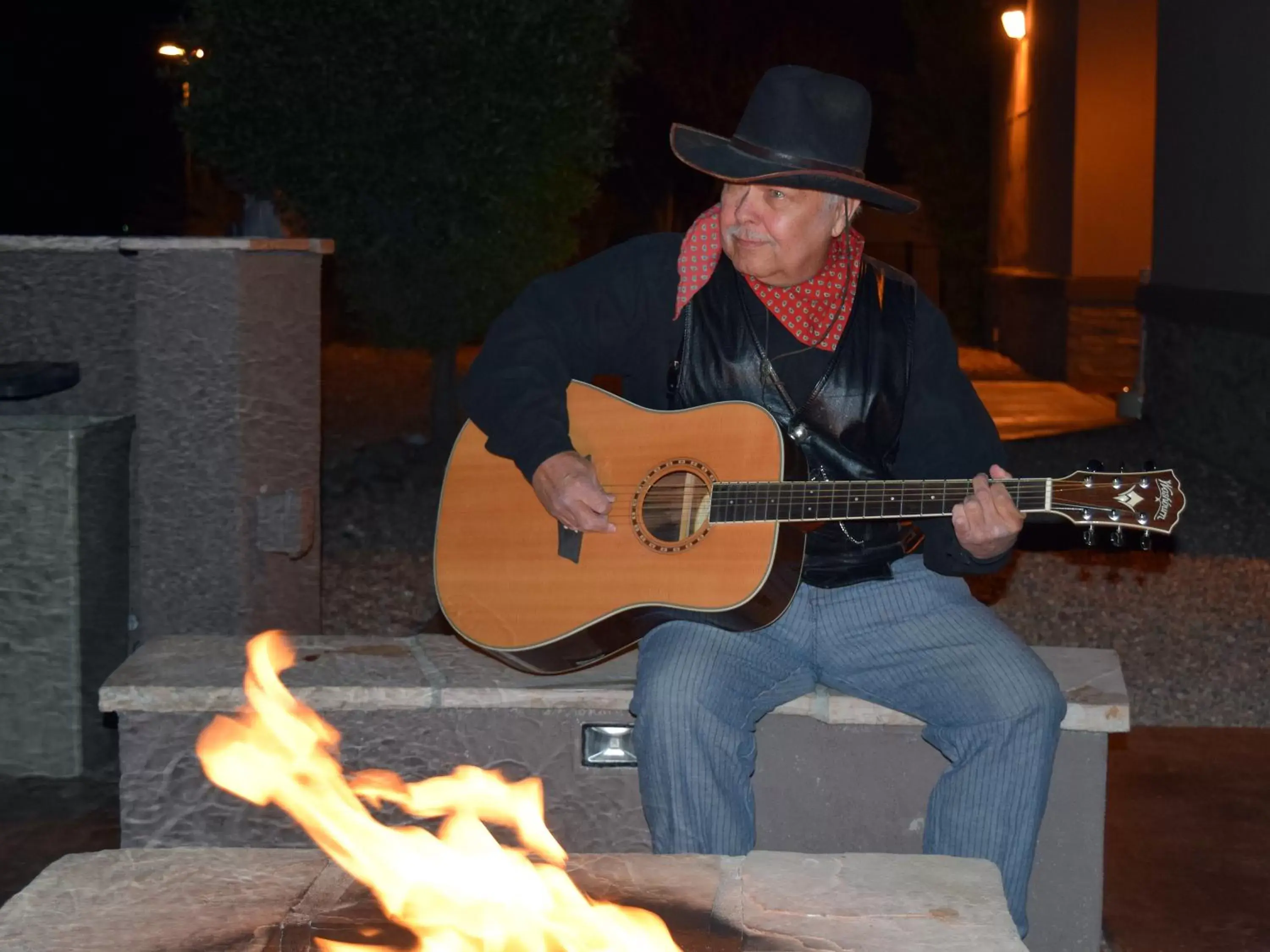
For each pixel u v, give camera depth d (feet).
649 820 9.46
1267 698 16.51
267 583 14.73
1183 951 10.64
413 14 26.76
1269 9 27.63
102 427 13.82
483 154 27.68
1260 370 28.04
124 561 14.47
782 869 7.55
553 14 27.58
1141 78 42.50
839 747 10.37
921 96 59.36
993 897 7.25
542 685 10.43
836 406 10.02
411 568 21.72
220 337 14.11
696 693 9.31
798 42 80.38
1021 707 9.38
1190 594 20.68
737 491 9.87
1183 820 12.97
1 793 13.14
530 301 10.56
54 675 13.41
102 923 6.95
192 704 10.42
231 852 7.68
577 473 9.98
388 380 43.39
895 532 10.24
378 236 28.22
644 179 84.84
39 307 14.92
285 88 26.86
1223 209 30.12
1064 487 9.31
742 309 10.15
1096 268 43.34
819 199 9.71
